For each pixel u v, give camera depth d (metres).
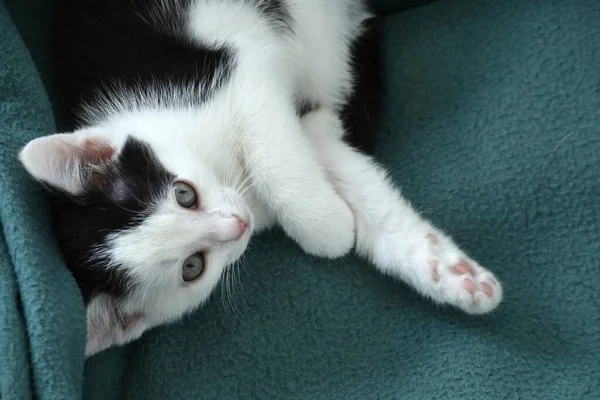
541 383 0.50
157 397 0.51
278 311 0.52
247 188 0.52
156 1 0.52
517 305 0.52
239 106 0.51
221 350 0.52
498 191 0.53
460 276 0.50
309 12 0.55
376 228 0.52
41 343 0.46
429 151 0.55
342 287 0.52
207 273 0.50
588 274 0.52
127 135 0.49
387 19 0.58
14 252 0.47
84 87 0.52
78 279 0.49
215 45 0.52
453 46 0.57
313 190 0.51
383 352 0.51
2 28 0.50
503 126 0.54
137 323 0.50
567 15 0.55
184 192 0.49
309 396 0.51
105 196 0.48
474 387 0.50
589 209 0.53
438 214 0.53
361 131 0.56
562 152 0.53
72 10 0.53
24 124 0.49
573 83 0.54
